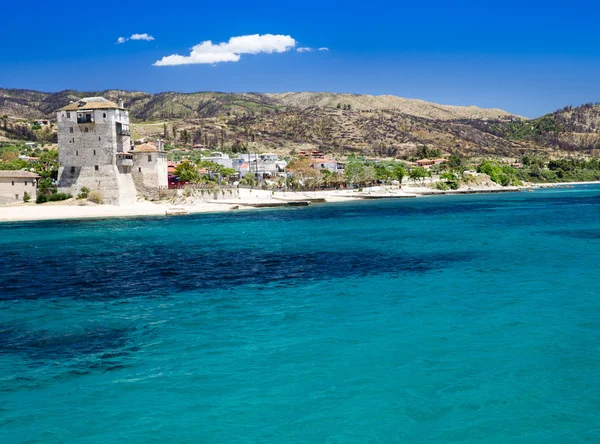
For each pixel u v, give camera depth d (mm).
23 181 126000
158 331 31484
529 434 19000
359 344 27984
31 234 85375
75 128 123938
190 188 145500
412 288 41594
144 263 56406
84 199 123188
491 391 22109
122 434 19375
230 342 28984
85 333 31375
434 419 20016
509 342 27828
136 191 135625
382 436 18953
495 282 42844
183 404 21562
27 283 46719
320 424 19797
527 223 91438
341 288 42406
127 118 135250
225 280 46906
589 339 28125
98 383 23797
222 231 86688
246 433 19312
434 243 67312
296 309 35906
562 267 48719
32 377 24609
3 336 31016
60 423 20219
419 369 24438
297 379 23641
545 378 23281
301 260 56656
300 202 151125
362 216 113312
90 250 66750
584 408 20703
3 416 20812
